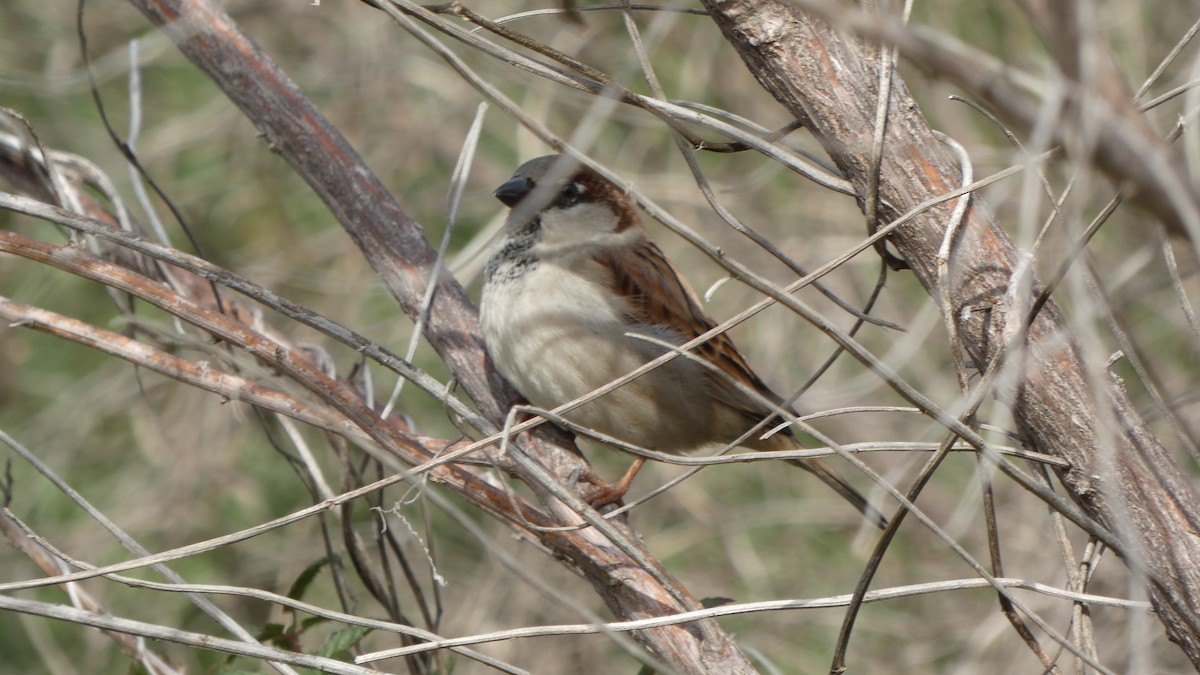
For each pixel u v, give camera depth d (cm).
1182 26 954
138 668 560
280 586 923
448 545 964
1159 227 413
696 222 1125
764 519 1006
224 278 470
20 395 1046
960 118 967
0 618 887
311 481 594
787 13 425
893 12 392
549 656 907
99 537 958
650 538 1022
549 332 668
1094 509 414
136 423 1020
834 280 1091
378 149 1193
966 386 414
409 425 618
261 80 570
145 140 1184
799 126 461
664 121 439
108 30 1199
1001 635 859
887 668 911
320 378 471
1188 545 402
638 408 708
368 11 1202
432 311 583
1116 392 420
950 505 982
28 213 477
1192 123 366
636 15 1058
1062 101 303
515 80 659
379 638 851
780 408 422
